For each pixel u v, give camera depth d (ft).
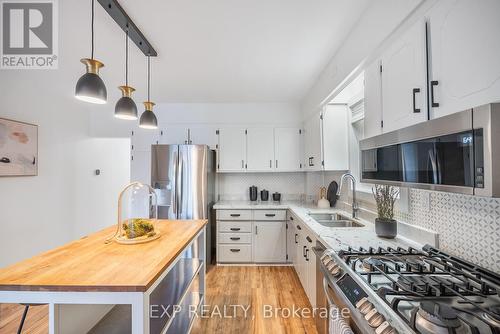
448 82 2.99
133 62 7.97
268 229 11.08
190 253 9.69
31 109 9.21
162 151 10.66
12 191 8.49
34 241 9.32
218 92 11.05
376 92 4.75
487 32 2.47
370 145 4.31
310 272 7.06
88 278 3.47
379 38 4.78
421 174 3.01
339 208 9.95
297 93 11.21
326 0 5.09
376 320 2.67
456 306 2.61
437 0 3.19
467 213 3.99
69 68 8.28
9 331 6.44
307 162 11.23
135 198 12.13
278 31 6.22
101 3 4.96
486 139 2.09
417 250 4.35
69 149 11.12
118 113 5.95
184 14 5.49
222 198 13.20
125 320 4.90
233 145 12.31
